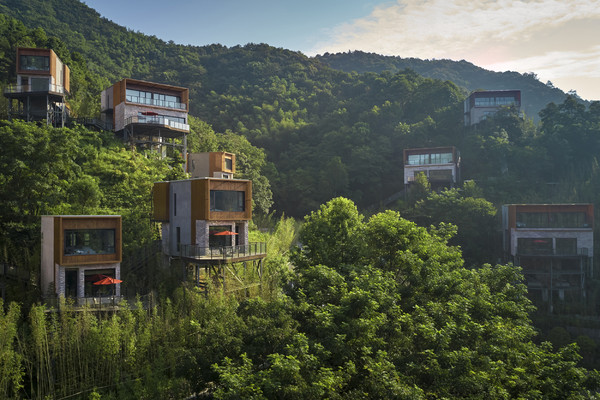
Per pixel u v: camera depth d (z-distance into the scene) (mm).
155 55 152875
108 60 127812
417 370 19859
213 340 20641
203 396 21047
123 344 23984
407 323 22219
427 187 70688
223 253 31531
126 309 25594
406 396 16875
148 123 52062
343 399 18125
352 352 19969
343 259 31641
